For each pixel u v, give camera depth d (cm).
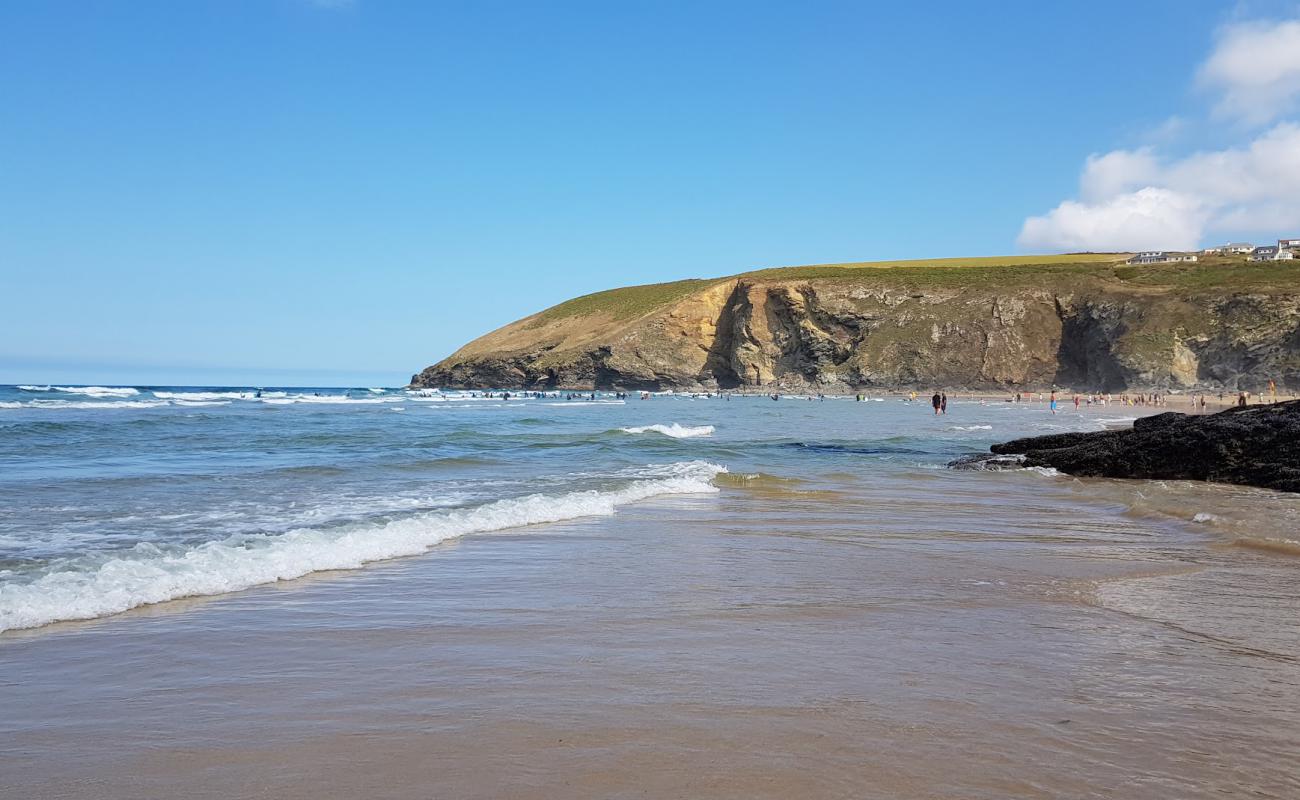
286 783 304
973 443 2794
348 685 417
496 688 412
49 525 934
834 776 308
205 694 404
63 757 328
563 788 298
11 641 496
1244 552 859
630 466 1811
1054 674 437
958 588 666
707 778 306
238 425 3139
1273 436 1573
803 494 1385
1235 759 328
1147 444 1745
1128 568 762
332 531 859
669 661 460
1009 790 297
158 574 652
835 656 470
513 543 877
